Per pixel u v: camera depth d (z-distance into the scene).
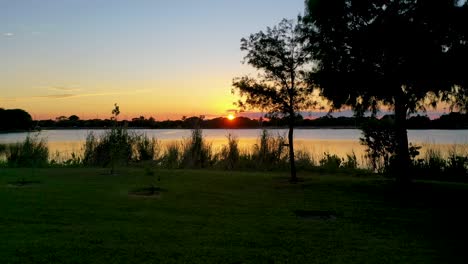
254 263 6.61
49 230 8.14
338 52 13.75
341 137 53.38
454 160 18.33
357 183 14.99
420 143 32.12
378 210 10.57
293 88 15.05
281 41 14.84
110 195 11.92
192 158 22.02
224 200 11.56
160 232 8.16
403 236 8.28
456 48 12.09
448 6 12.10
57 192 12.20
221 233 8.18
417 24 12.48
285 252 7.12
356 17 13.69
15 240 7.44
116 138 21.48
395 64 13.03
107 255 6.78
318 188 13.88
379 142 18.89
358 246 7.56
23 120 59.44
